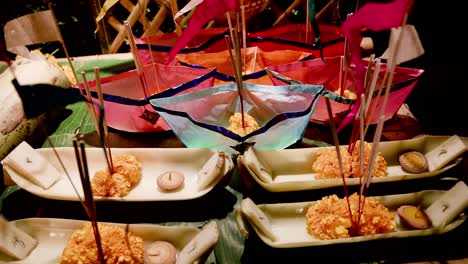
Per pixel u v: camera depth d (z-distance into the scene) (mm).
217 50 675
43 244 431
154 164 513
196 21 458
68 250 388
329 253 429
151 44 648
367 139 562
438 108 633
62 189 473
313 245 403
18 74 591
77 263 381
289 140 522
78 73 760
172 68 572
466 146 469
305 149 501
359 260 423
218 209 480
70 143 583
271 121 485
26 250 421
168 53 654
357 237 402
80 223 426
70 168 504
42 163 480
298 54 621
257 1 798
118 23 826
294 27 713
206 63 634
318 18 806
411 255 424
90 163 507
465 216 420
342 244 422
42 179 471
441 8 821
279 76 538
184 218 470
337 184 462
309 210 438
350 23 357
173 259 404
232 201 490
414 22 826
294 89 511
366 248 430
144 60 658
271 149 528
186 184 491
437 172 473
